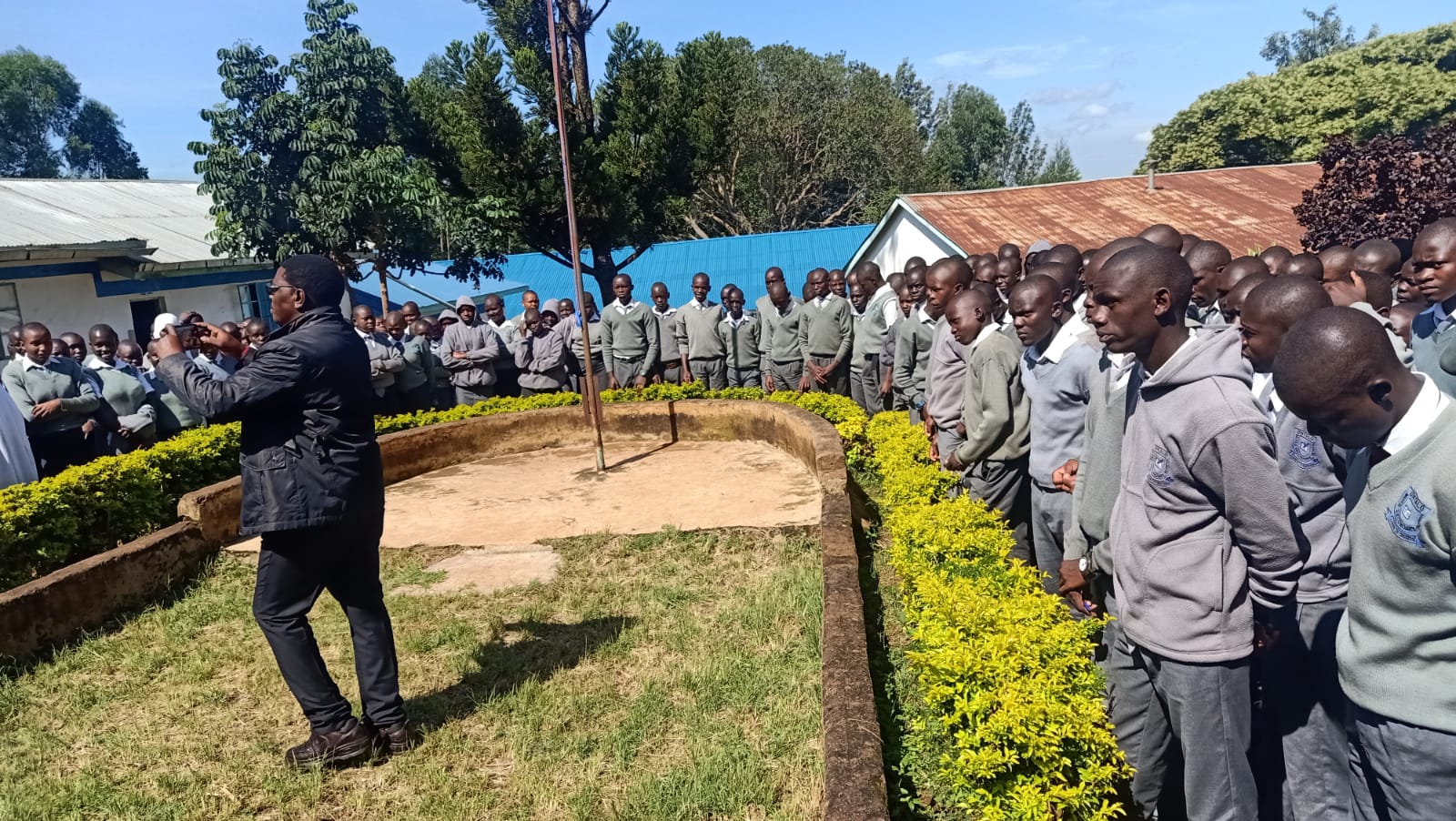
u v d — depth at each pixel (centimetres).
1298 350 209
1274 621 286
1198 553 257
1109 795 303
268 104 1232
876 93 3609
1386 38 3603
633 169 1491
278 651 344
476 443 891
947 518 423
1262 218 1812
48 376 701
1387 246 533
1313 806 289
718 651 418
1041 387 399
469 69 1359
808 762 322
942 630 312
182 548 566
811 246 2272
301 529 333
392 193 1272
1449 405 201
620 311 1025
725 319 1079
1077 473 351
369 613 360
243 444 341
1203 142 3644
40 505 555
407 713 388
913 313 763
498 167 1409
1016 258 644
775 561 534
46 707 408
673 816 299
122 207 1677
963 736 272
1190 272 261
